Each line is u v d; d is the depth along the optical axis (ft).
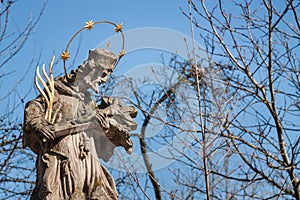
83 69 33.17
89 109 32.50
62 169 31.22
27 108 32.35
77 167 31.40
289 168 45.19
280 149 46.88
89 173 31.53
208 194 35.09
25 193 50.49
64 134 31.76
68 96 32.89
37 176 31.55
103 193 31.22
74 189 30.96
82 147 31.76
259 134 46.73
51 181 30.96
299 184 45.57
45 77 32.99
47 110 32.37
